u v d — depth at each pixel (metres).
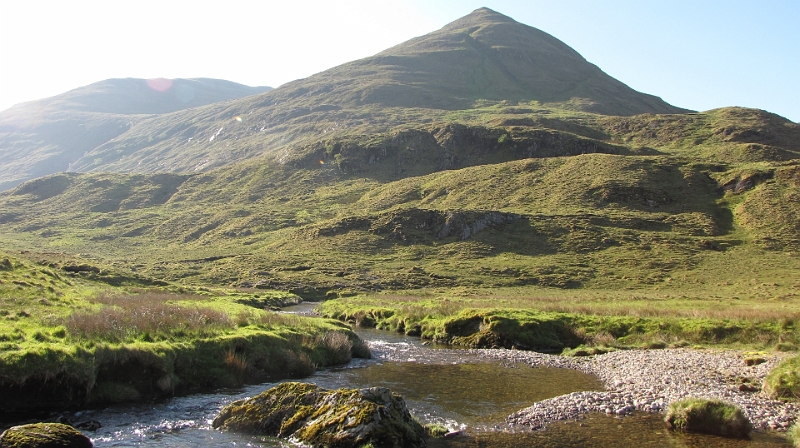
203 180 192.38
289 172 187.75
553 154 170.62
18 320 25.25
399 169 180.75
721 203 113.19
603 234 99.56
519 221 108.56
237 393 23.03
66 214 162.12
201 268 97.12
